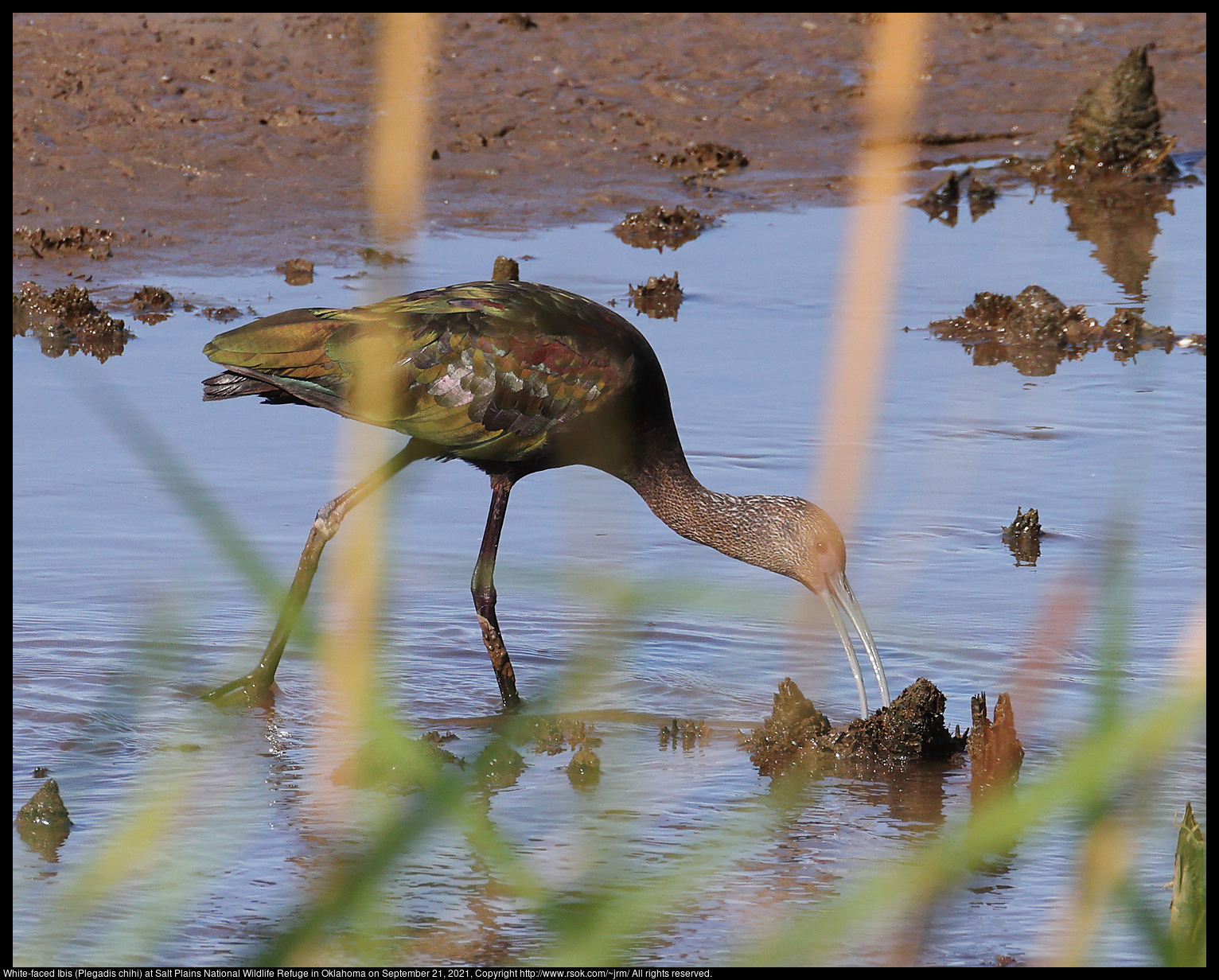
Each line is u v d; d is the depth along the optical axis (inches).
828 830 366.9
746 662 460.8
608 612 211.9
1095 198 989.2
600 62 1133.7
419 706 427.2
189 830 356.5
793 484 564.4
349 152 939.3
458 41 1150.3
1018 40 1242.6
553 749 409.1
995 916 327.6
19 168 885.8
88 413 618.2
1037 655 451.5
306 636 189.0
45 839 350.0
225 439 603.5
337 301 732.7
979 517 551.2
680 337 722.2
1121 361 721.0
